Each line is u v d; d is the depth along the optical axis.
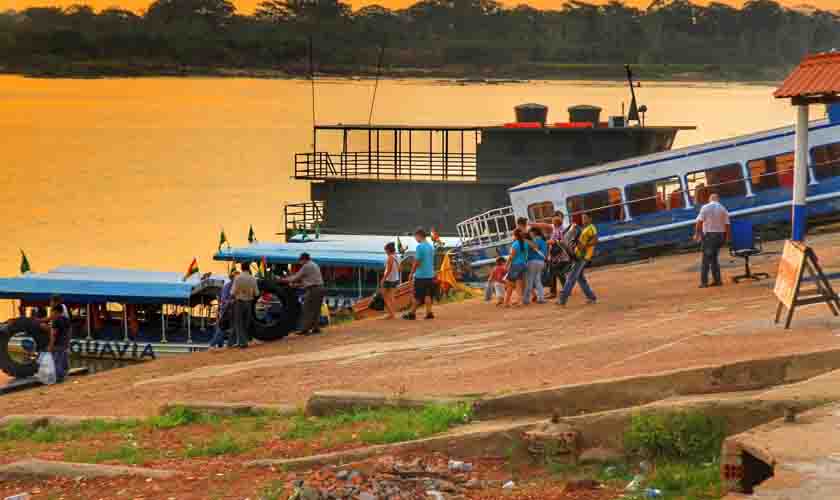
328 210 58.91
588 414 12.64
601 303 25.66
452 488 11.24
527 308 26.62
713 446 11.38
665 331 19.42
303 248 44.56
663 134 56.66
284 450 13.70
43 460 14.21
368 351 22.53
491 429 12.64
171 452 14.48
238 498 11.53
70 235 98.19
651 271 31.39
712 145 36.31
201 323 41.00
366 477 11.82
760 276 26.12
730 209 35.53
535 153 56.34
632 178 36.72
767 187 35.28
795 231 20.62
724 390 12.96
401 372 19.23
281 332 26.30
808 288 21.48
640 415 11.75
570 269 27.50
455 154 58.19
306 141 197.25
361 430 14.31
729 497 8.87
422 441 12.59
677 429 11.54
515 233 27.14
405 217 57.88
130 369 24.64
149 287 39.22
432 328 25.08
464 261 40.84
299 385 19.45
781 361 13.10
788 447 9.69
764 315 19.48
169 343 39.38
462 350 20.98
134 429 16.69
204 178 144.75
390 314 27.61
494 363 18.73
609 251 36.94
